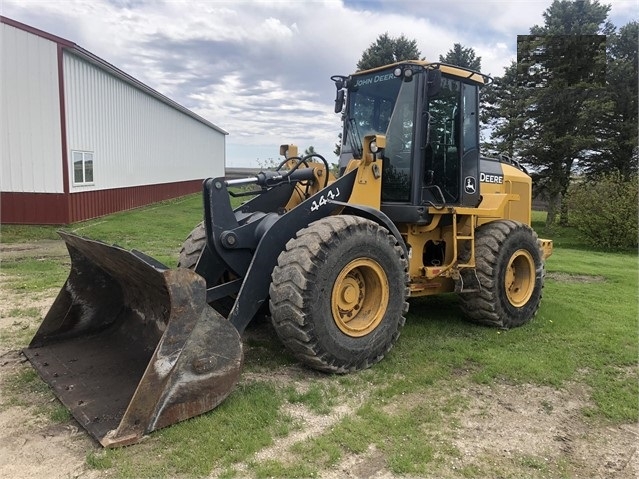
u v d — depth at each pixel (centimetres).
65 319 436
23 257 958
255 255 395
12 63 1341
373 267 422
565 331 556
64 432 313
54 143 1375
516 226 574
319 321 386
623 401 387
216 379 331
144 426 303
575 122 2138
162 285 329
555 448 320
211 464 282
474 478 285
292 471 280
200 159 3619
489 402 380
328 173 504
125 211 1916
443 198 518
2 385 377
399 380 405
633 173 2175
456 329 552
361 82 554
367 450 305
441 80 509
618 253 1625
